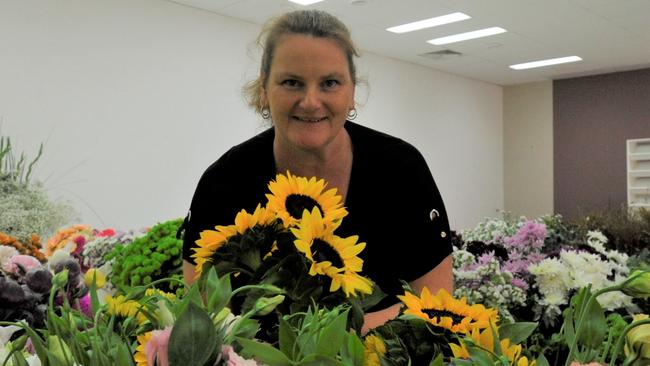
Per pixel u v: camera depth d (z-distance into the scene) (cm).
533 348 77
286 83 91
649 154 881
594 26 643
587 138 948
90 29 490
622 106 913
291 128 93
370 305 63
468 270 179
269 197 63
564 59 823
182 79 560
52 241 192
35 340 45
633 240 259
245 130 615
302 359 41
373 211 114
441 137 907
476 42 719
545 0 554
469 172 963
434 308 55
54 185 465
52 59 466
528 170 1013
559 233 215
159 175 539
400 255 114
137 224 521
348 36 95
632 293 48
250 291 58
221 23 594
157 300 52
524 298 166
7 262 98
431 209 116
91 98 491
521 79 981
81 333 48
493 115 1020
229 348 40
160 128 541
